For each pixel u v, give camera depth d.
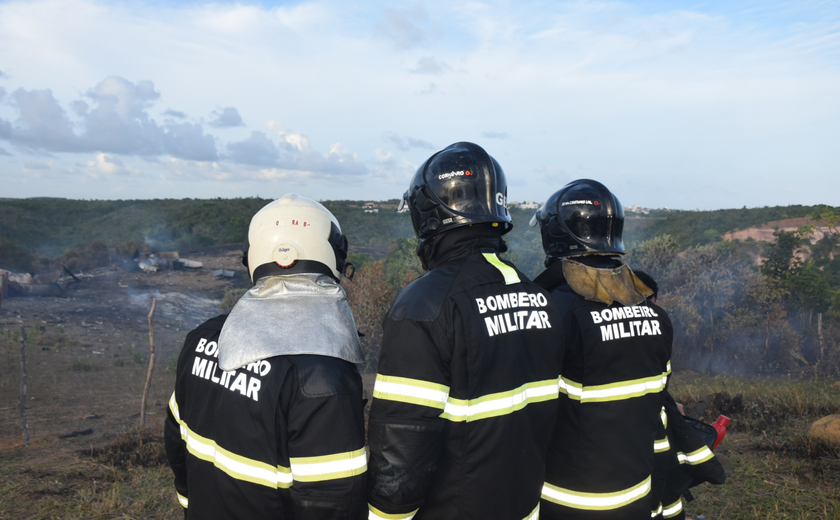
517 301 1.60
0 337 13.33
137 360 12.11
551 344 1.65
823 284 16.02
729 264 15.06
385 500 1.36
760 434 5.64
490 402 1.46
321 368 1.29
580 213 2.03
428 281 1.52
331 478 1.25
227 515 1.32
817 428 5.12
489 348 1.45
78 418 7.54
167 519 4.11
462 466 1.45
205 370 1.44
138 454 5.67
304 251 1.50
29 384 9.53
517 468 1.50
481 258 1.61
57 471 5.23
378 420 1.41
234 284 26.02
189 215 83.50
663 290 15.29
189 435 1.44
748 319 13.76
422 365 1.40
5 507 4.33
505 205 1.76
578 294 1.95
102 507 4.28
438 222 1.64
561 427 1.91
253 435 1.28
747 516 3.60
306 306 1.41
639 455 1.88
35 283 21.91
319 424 1.26
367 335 11.84
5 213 80.88
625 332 1.91
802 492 3.96
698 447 2.22
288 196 1.63
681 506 2.31
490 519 1.45
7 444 6.29
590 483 1.85
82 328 15.47
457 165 1.65
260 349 1.30
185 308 20.56
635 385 1.90
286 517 1.30
